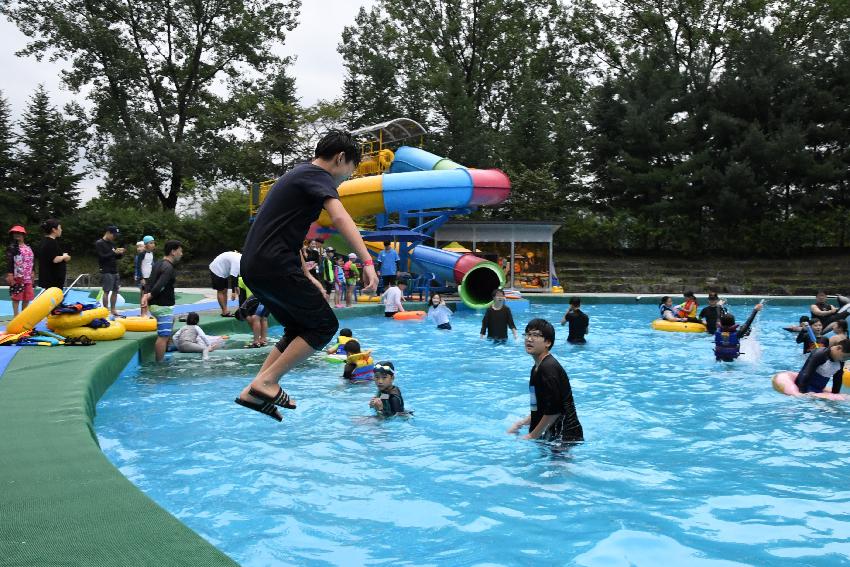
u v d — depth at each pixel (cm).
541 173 3344
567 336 1360
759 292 2778
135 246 3005
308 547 365
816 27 3722
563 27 4088
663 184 3309
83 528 301
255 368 936
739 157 3203
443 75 3612
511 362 1038
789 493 455
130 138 3403
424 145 3625
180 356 1027
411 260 2155
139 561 267
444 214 2211
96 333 927
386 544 369
